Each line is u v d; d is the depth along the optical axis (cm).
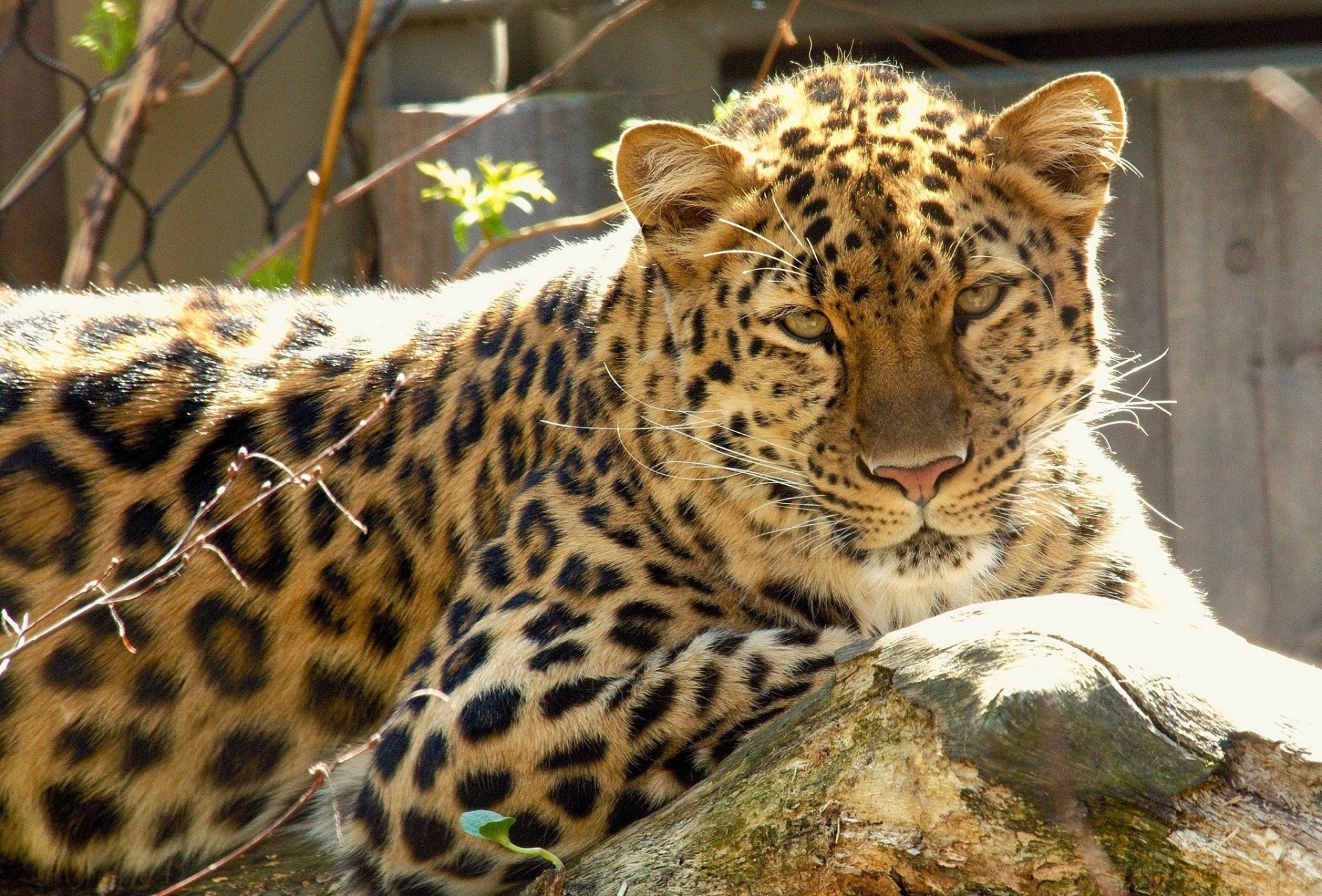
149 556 744
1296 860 466
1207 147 1258
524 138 1270
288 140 1403
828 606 729
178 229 1462
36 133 1533
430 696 685
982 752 477
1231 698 486
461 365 779
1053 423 730
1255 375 1280
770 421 707
